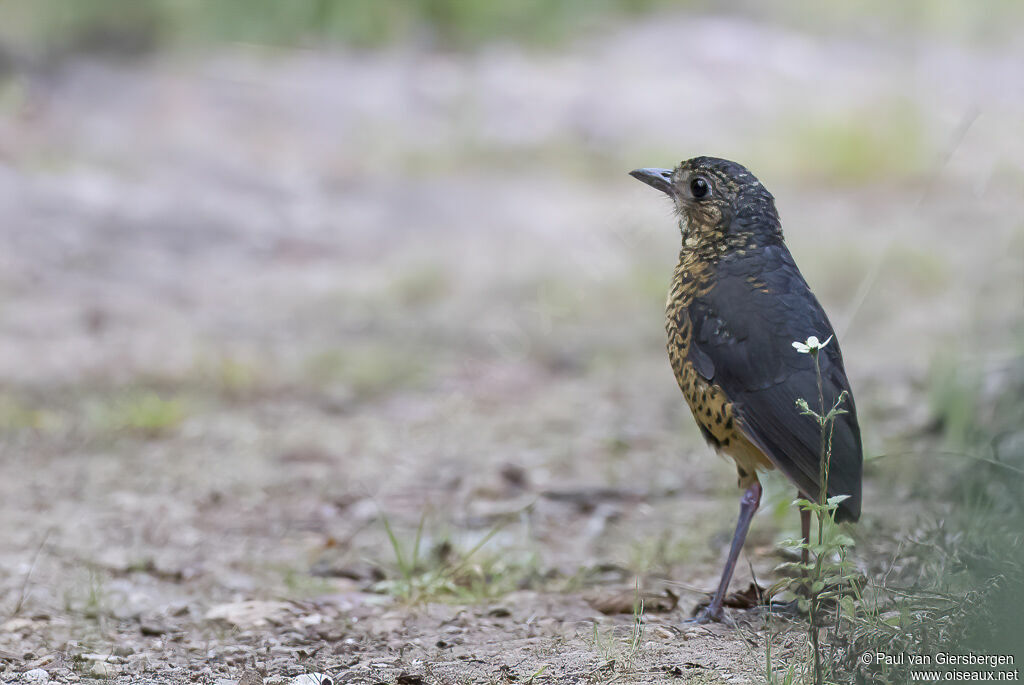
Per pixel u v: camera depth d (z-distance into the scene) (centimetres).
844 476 656
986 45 3372
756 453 693
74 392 1341
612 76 2994
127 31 2767
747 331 675
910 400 1233
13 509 1027
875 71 3106
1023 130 1984
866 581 676
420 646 696
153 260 1864
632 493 1030
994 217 1772
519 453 1170
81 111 2419
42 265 1780
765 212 706
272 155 2388
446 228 2125
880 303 1675
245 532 979
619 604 747
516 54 3120
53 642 734
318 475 1121
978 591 614
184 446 1209
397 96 2745
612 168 2497
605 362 1502
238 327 1614
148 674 670
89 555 918
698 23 3459
